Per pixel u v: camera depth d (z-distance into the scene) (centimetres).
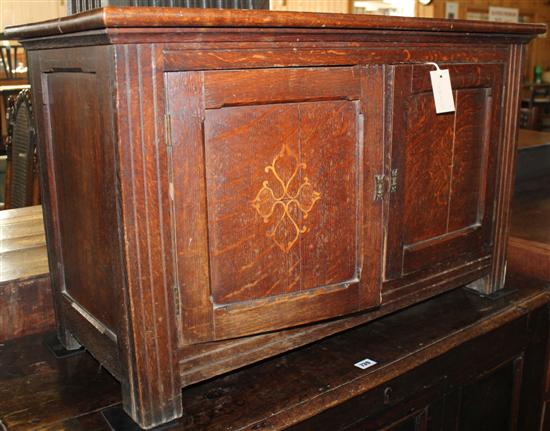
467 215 131
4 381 108
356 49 100
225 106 89
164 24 79
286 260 100
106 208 89
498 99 129
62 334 119
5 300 123
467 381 129
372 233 110
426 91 113
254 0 129
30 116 200
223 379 107
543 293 146
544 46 602
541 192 231
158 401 93
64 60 94
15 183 222
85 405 100
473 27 115
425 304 140
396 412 114
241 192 93
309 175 100
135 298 88
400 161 112
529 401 150
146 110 83
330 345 120
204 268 93
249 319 98
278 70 92
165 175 86
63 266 113
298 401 100
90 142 91
